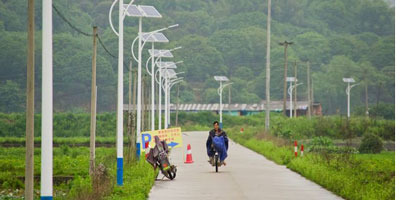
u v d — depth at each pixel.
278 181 43.75
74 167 54.97
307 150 72.75
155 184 41.78
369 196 31.22
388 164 54.88
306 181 43.72
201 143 106.56
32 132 23.28
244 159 66.81
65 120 159.12
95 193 31.73
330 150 75.12
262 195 35.78
